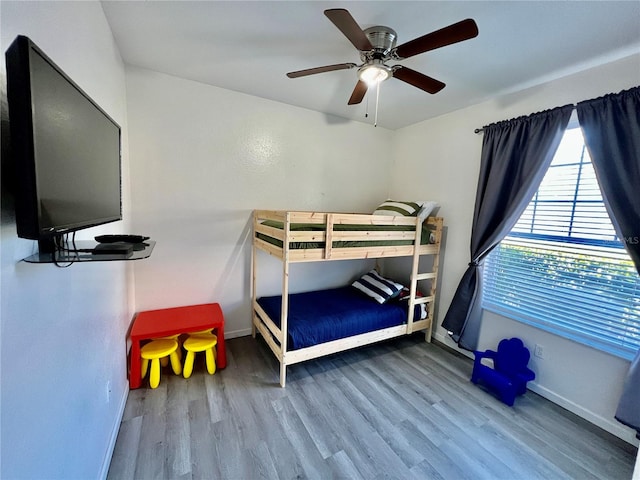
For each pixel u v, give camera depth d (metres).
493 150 2.47
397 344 3.01
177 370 2.27
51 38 0.95
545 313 2.21
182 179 2.57
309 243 2.22
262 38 1.82
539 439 1.78
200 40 1.86
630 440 1.76
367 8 1.48
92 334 1.29
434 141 3.12
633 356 1.76
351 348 2.71
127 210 2.30
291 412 1.92
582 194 2.01
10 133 0.64
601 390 1.89
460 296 2.68
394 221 2.59
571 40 1.65
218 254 2.80
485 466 1.58
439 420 1.91
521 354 2.21
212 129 2.63
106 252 0.93
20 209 0.64
